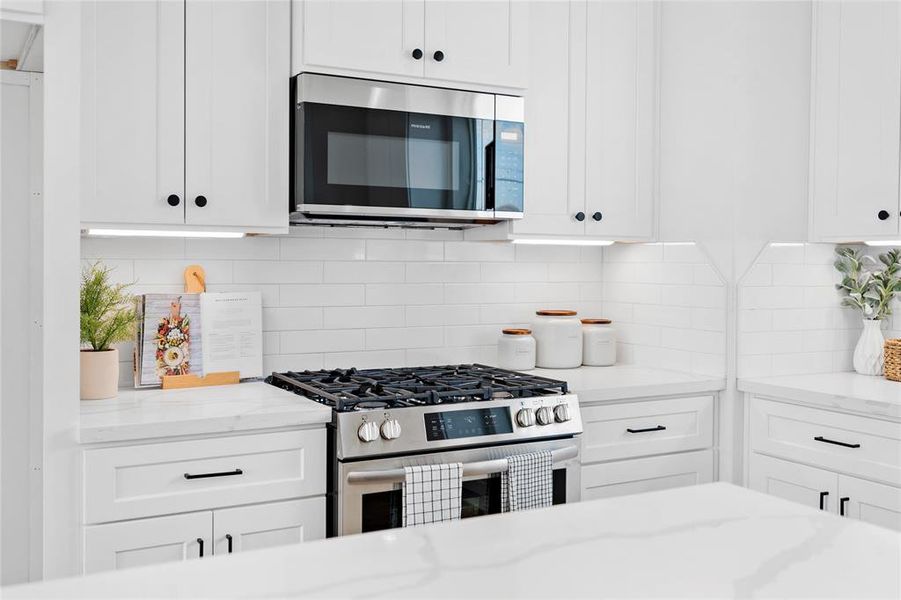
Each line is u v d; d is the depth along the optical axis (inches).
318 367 120.5
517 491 99.0
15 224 96.6
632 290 138.9
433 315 129.6
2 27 85.8
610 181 127.4
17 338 96.5
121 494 83.7
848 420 105.7
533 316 139.1
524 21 116.4
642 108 130.3
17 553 96.3
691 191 126.3
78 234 86.5
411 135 108.6
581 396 109.2
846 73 119.0
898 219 111.0
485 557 41.0
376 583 37.2
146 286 108.8
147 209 95.6
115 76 93.7
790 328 124.9
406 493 92.0
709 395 121.6
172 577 37.8
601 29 126.4
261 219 102.0
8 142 96.3
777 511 49.8
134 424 83.3
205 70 98.6
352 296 123.0
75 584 36.8
